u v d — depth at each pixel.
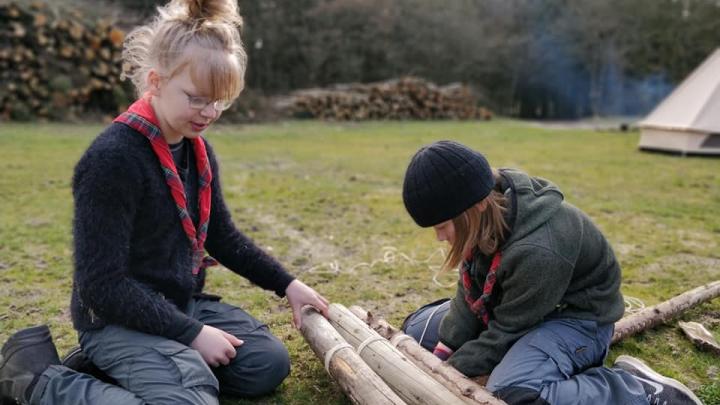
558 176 6.95
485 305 2.03
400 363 1.99
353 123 13.78
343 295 3.24
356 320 2.30
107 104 11.54
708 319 2.89
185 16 1.87
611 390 1.85
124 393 1.78
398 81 16.11
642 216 5.06
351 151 8.95
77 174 1.84
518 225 1.90
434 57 21.61
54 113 10.76
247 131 11.34
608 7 23.48
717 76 8.97
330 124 13.30
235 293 3.22
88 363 2.02
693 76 9.32
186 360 1.82
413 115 15.36
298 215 4.96
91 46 11.45
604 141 11.04
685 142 8.81
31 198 5.21
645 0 24.28
